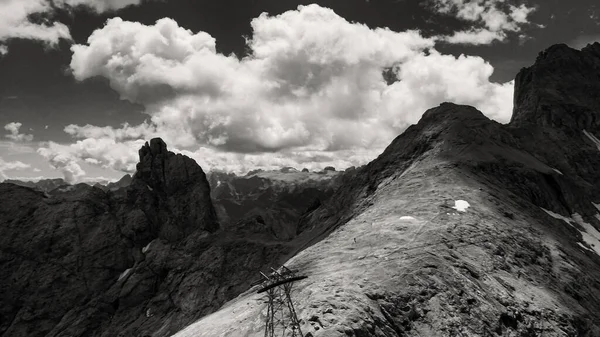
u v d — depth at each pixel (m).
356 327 53.09
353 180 182.88
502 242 85.31
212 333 61.53
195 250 185.38
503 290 71.88
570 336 69.56
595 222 129.12
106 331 161.25
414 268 69.19
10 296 175.62
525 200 118.88
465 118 153.38
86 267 183.38
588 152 172.88
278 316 56.75
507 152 140.00
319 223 178.38
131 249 191.50
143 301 172.62
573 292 82.50
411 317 61.19
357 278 66.06
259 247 173.62
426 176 115.44
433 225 85.38
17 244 187.00
